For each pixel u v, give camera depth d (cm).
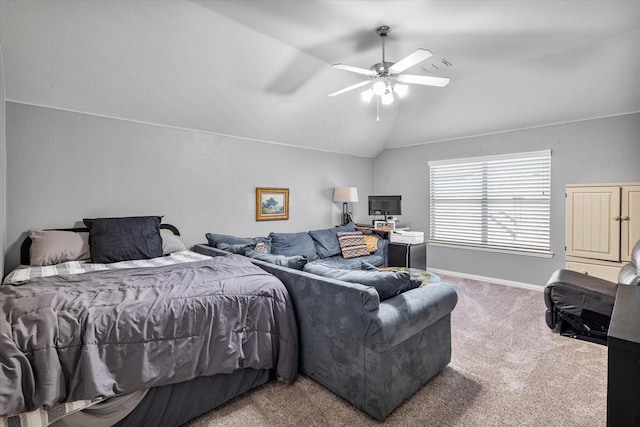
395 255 473
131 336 149
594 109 354
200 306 172
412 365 187
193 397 168
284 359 198
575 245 341
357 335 173
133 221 292
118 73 271
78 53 246
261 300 194
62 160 281
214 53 283
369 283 186
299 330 211
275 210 443
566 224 348
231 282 195
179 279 198
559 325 272
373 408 168
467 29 263
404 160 555
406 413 175
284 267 231
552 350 246
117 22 235
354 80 371
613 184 317
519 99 376
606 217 321
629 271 266
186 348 162
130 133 319
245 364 184
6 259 256
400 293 198
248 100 351
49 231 265
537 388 197
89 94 278
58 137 279
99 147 300
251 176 417
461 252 486
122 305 156
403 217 560
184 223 357
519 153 423
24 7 209
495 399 186
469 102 407
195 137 365
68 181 284
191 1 232
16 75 244
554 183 398
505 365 225
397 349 175
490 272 456
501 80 359
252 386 194
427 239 528
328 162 518
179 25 250
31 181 267
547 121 393
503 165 445
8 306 146
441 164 506
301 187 480
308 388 198
